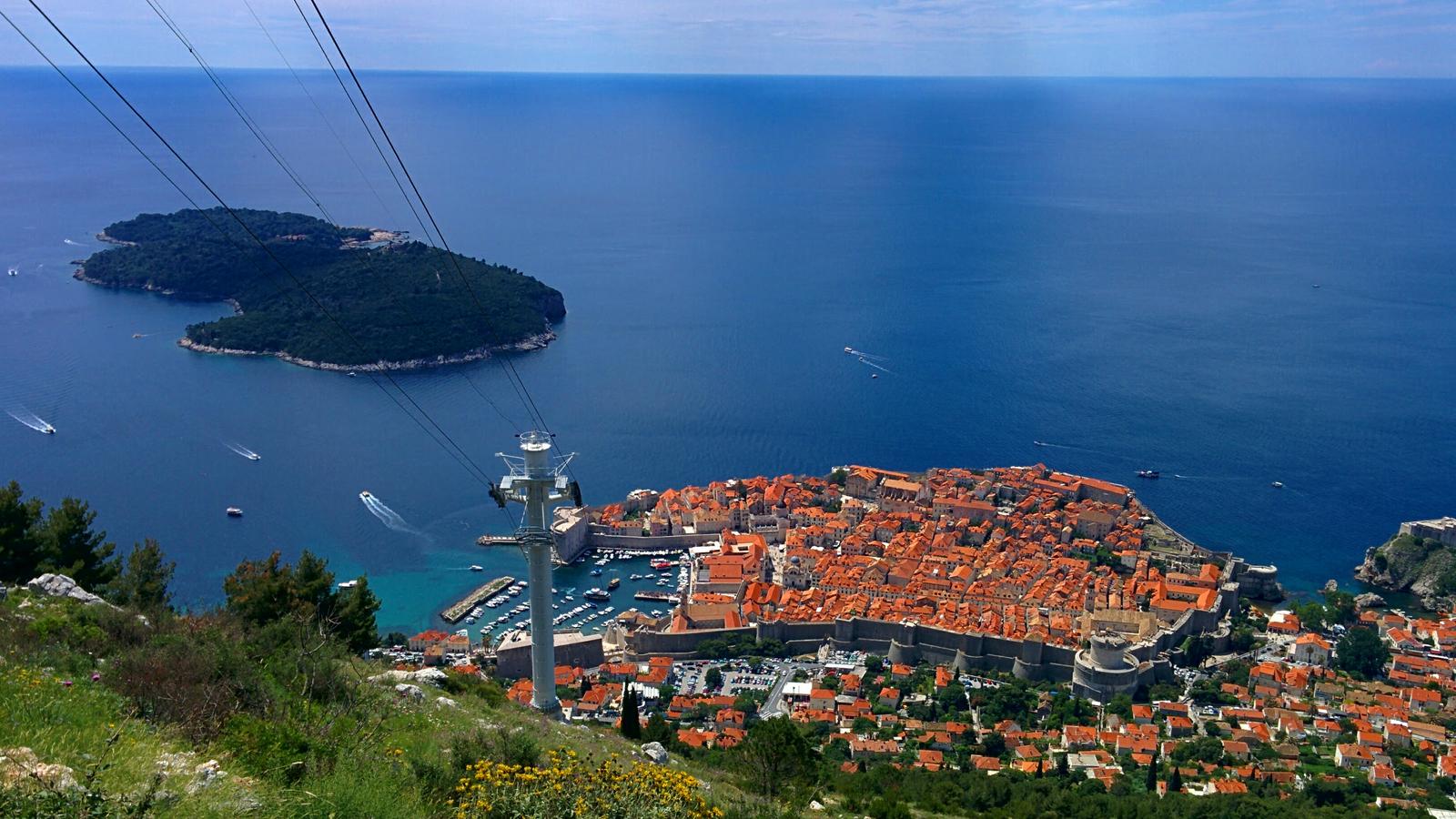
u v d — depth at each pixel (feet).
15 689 102.78
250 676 129.80
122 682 116.06
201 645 137.18
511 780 107.14
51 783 81.05
